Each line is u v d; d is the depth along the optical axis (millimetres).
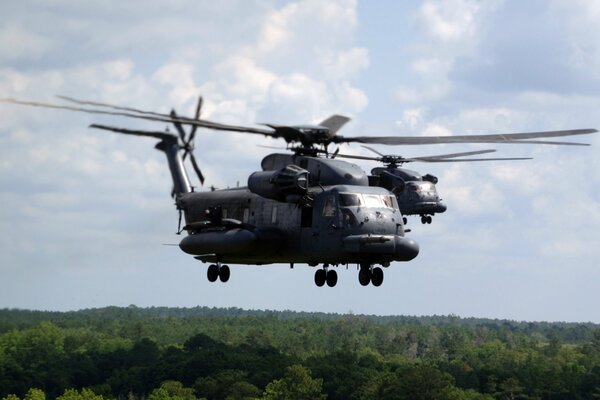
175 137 90625
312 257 74562
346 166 75375
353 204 72812
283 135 74812
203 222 81500
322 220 73438
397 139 74000
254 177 75688
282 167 76438
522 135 69562
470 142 70938
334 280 77000
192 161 88438
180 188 89125
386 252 71625
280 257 76812
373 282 73875
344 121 75312
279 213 76688
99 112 62000
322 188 74062
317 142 76188
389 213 73438
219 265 82250
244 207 79500
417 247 72750
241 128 71688
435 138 72250
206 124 68000
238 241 76375
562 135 68438
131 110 63188
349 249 71938
